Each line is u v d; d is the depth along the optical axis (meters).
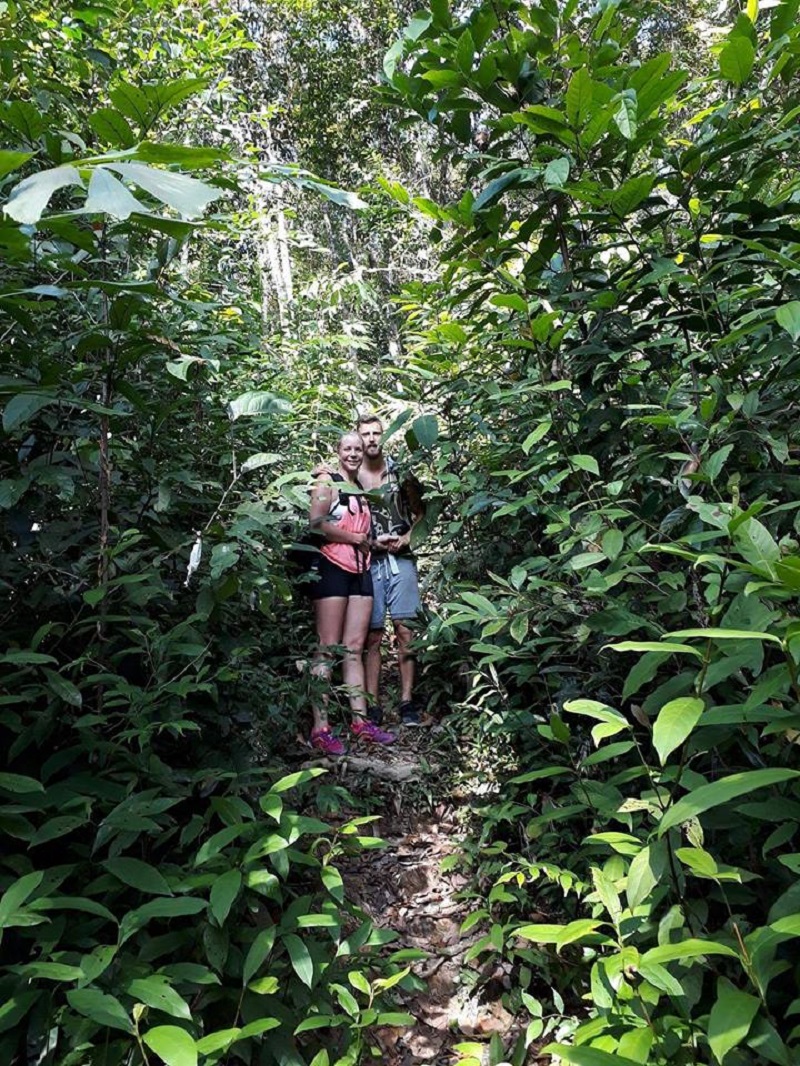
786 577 0.92
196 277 3.74
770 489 1.77
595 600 1.99
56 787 1.54
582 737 2.24
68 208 1.96
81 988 1.25
